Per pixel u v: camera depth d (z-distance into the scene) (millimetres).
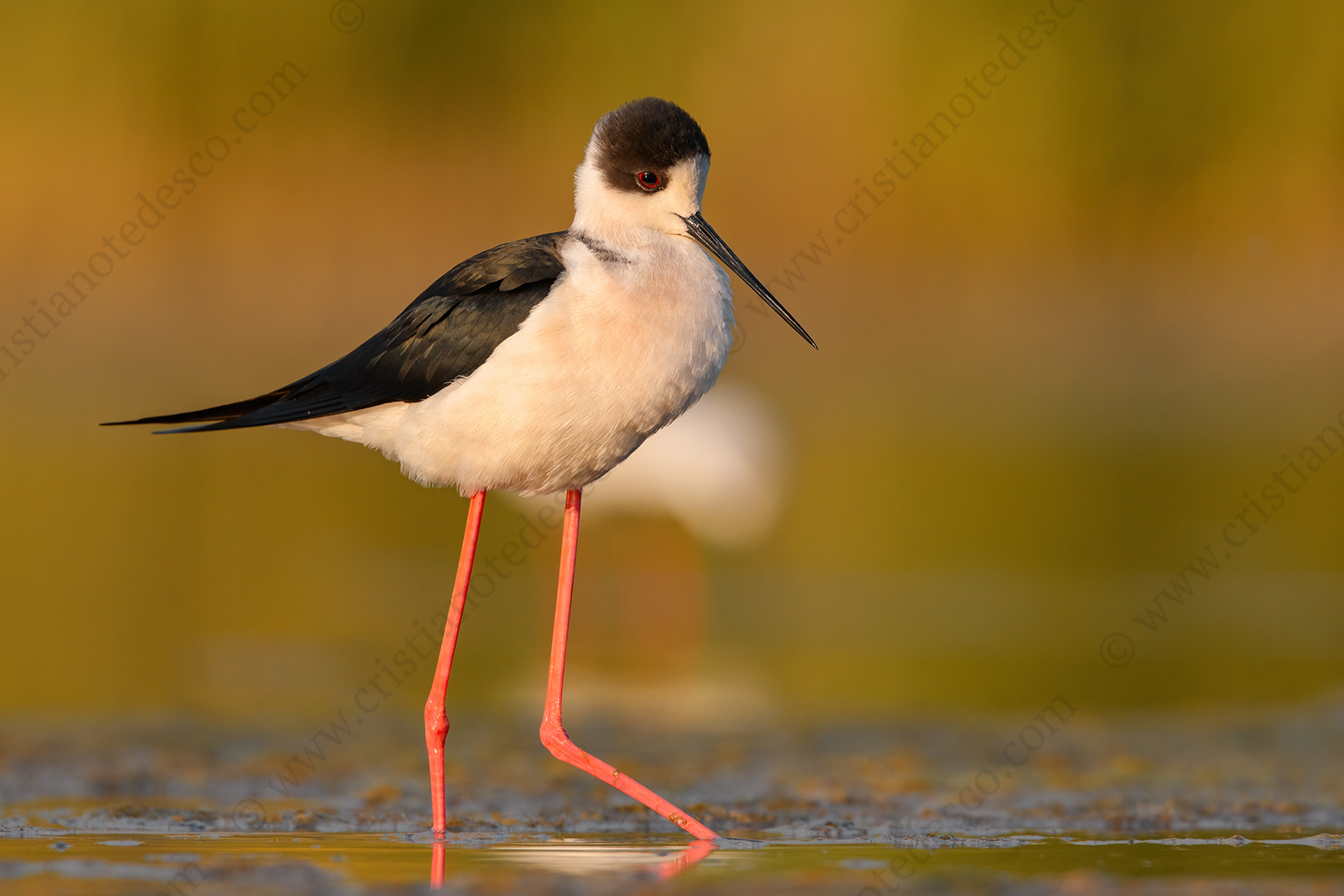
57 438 21406
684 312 6664
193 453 22281
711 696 10781
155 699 10234
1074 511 16906
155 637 12078
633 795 6602
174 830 6609
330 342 23609
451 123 24453
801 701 10539
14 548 15234
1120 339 23703
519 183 24406
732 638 12859
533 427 6609
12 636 11969
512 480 6848
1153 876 5570
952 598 13844
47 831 6539
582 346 6562
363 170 24250
